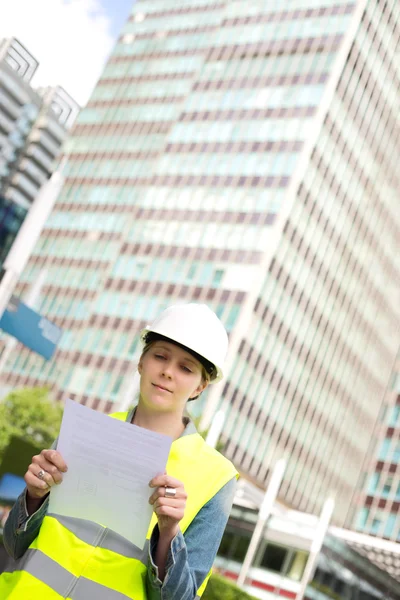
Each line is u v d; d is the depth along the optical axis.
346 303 112.75
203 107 116.56
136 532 3.64
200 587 3.80
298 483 105.75
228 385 93.00
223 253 101.62
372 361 118.06
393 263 121.25
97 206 121.31
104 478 3.62
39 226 22.67
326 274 108.56
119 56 135.12
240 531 55.25
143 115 125.75
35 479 3.63
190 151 113.88
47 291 118.44
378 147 115.94
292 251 101.81
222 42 121.25
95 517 3.68
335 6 111.88
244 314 95.69
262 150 106.19
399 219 121.31
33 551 3.72
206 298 99.81
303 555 52.97
